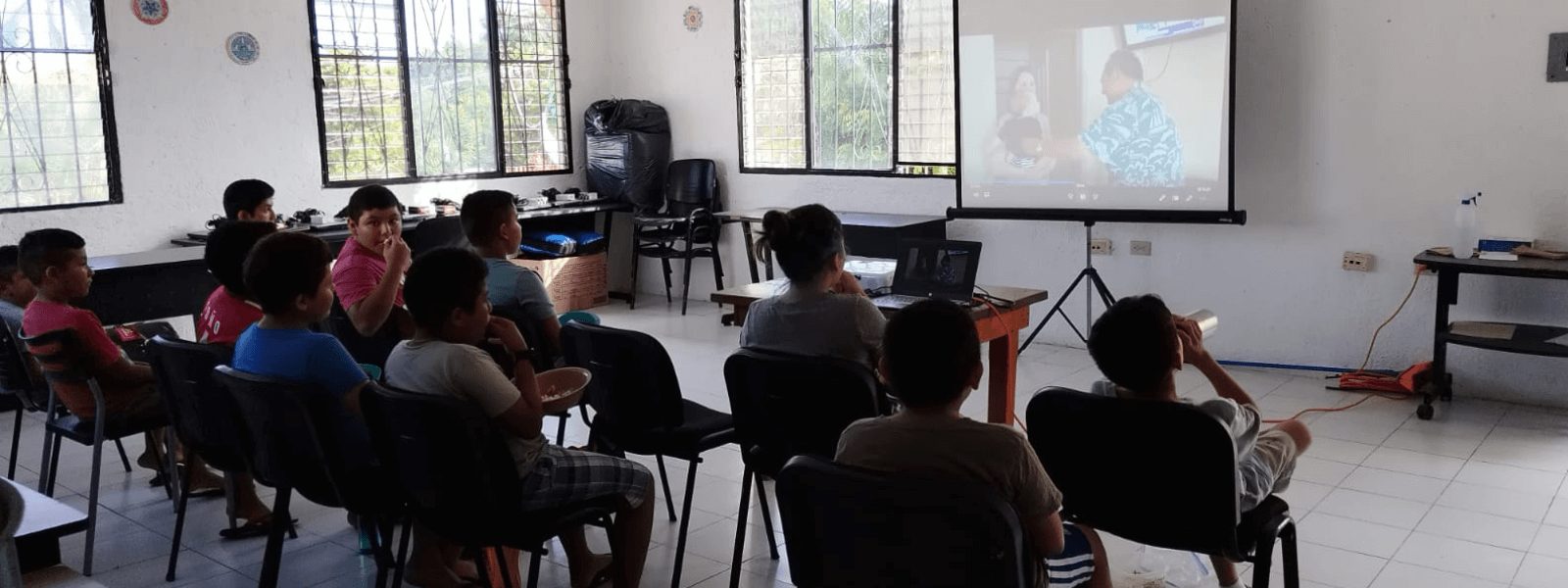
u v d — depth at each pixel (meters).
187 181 6.02
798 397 2.58
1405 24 4.87
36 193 5.54
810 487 1.77
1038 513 1.84
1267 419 4.62
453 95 7.20
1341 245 5.19
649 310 7.40
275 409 2.51
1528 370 4.77
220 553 3.38
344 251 3.61
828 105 6.89
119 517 3.68
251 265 2.63
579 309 7.42
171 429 3.62
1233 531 2.19
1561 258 4.40
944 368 1.81
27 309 3.32
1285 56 5.18
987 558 1.68
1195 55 5.14
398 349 2.48
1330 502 3.65
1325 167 5.16
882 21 6.56
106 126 5.71
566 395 2.63
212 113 6.08
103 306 4.68
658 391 2.92
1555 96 4.57
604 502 2.62
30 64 5.45
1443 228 4.91
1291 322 5.39
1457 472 3.91
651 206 7.62
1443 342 4.55
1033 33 5.57
